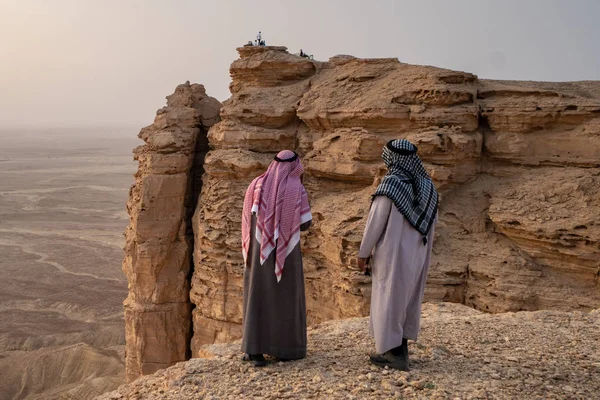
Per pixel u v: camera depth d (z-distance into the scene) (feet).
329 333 25.61
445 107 54.80
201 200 66.90
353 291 49.14
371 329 19.63
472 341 23.34
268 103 65.98
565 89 58.65
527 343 22.97
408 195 18.53
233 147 64.49
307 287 56.85
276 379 19.52
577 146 50.93
